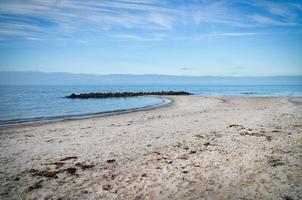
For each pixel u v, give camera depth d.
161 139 10.80
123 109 25.84
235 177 6.33
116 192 5.76
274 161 7.38
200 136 11.11
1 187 6.16
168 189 5.82
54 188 6.06
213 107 24.44
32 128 14.37
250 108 22.30
